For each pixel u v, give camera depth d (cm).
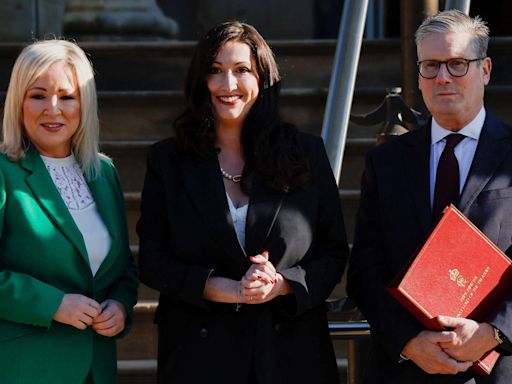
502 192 793
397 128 1003
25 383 789
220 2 2155
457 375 792
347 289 846
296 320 832
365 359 927
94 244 827
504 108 1375
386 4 1697
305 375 825
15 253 799
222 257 822
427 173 817
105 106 1395
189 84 847
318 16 2134
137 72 1483
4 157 813
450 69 802
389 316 793
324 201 852
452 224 765
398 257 806
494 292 772
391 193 818
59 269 805
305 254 838
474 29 807
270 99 853
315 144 862
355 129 1376
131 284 863
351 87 1001
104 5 1708
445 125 821
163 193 847
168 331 838
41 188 812
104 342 832
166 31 1744
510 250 786
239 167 854
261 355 812
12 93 820
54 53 818
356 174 1307
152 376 1109
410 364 806
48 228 803
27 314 783
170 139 865
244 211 834
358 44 1025
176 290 814
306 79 1475
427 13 1107
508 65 1428
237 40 838
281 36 2142
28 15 1655
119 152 1312
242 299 793
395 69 1461
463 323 759
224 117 839
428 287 762
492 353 778
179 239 829
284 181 826
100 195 847
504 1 1667
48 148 834
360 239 834
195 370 817
